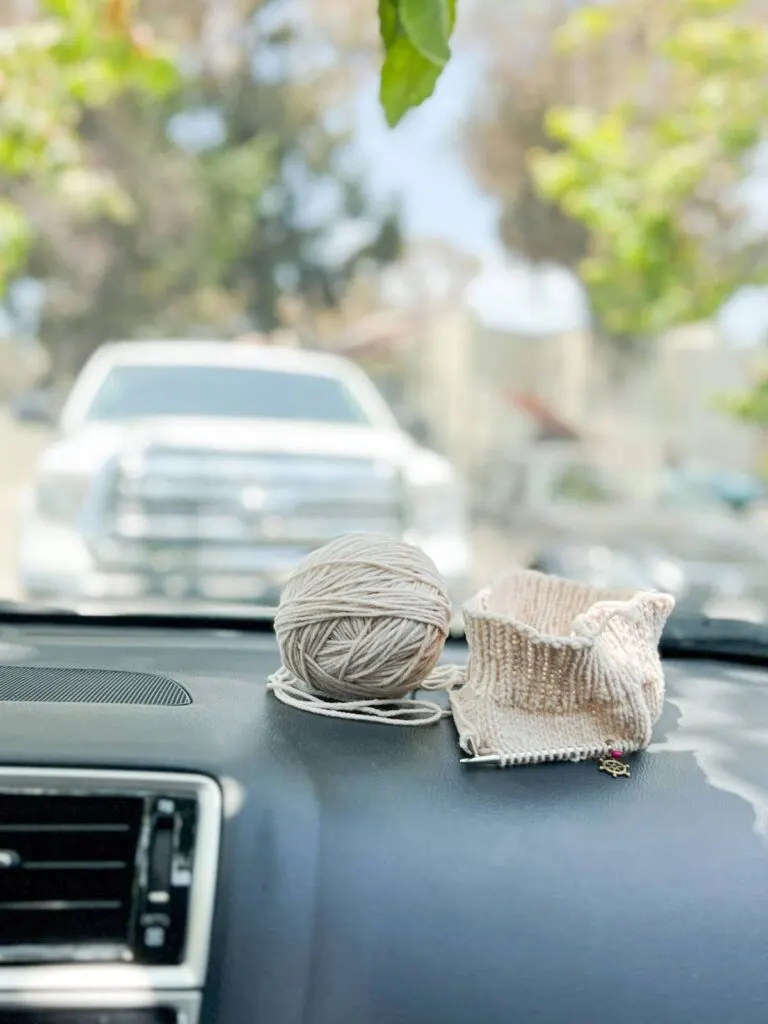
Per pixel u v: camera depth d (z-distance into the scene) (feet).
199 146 80.28
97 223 77.82
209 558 18.57
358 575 5.91
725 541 28.94
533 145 67.97
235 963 5.05
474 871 5.22
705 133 36.68
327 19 74.23
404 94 5.15
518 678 5.95
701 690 7.50
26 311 84.53
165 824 5.24
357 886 5.16
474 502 46.60
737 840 5.44
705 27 34.12
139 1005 4.98
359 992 5.04
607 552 22.54
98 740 5.52
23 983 4.95
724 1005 5.13
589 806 5.52
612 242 40.34
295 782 5.44
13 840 5.17
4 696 6.32
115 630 8.72
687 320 40.22
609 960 5.14
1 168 28.19
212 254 82.38
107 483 18.40
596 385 72.59
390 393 90.79
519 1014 5.05
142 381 21.56
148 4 52.29
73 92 26.45
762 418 36.86
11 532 28.73
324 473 19.06
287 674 6.70
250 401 21.42
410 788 5.51
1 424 45.01
